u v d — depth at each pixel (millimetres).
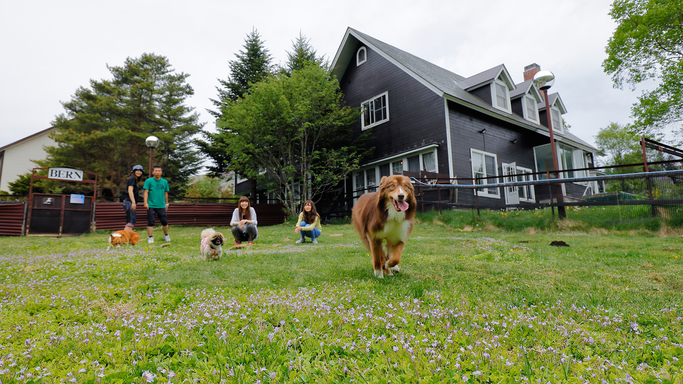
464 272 4449
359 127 19844
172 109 29547
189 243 8812
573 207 10734
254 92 15547
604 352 2041
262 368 1704
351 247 7523
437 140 15797
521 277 4090
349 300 3154
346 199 18672
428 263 5133
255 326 2369
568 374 1723
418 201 13664
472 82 19297
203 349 2037
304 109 15109
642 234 8836
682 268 4383
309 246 7996
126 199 9250
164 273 4602
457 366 1746
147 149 27688
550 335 2244
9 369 1680
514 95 20016
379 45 19125
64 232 12672
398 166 17578
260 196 26297
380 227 4230
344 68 21203
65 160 24891
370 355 1992
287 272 4621
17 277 4246
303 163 16906
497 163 17797
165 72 30750
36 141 32312
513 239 8547
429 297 3246
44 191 24453
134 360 1839
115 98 26391
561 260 5258
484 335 2209
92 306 2955
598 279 3979
